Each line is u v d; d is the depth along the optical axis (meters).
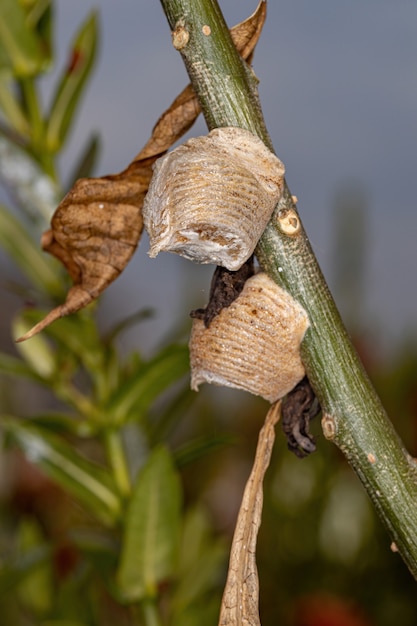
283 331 0.22
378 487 0.22
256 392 0.23
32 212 0.31
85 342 0.30
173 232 0.21
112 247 0.24
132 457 0.32
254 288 0.22
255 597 0.23
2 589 0.30
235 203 0.21
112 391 0.31
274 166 0.22
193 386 0.23
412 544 0.22
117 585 0.30
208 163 0.21
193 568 0.34
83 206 0.23
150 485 0.29
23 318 0.30
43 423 0.31
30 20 0.31
